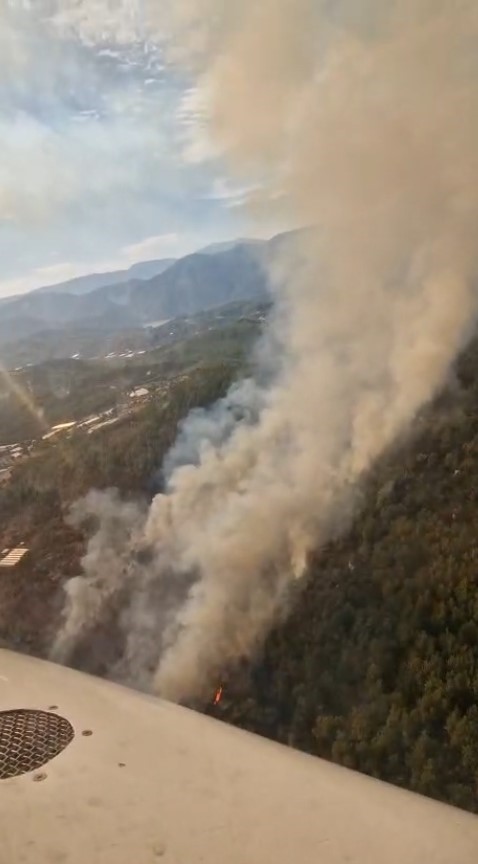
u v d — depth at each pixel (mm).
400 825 1812
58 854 1732
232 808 1898
